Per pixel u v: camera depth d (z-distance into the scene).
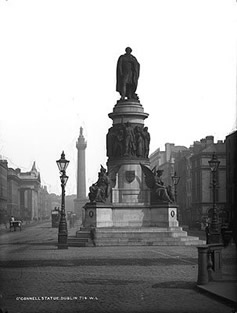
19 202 176.50
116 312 18.36
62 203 47.19
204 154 102.81
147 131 55.94
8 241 58.91
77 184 197.75
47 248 47.03
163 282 24.73
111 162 55.34
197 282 23.14
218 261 23.61
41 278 26.39
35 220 179.00
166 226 51.75
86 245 48.81
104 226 52.19
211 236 44.00
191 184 111.00
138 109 55.84
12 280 25.64
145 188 54.34
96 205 52.09
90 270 29.62
